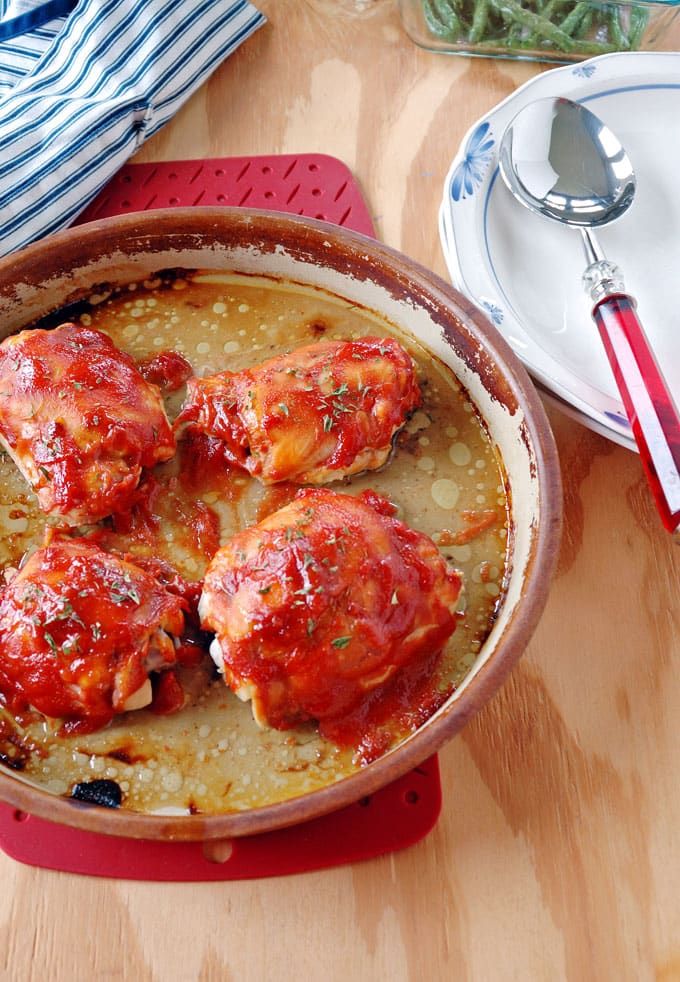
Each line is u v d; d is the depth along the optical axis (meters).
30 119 0.77
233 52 0.85
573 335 0.74
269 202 0.79
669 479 0.65
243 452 0.68
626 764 0.66
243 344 0.72
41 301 0.71
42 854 0.63
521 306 0.74
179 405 0.71
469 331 0.68
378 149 0.82
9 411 0.66
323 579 0.61
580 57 0.85
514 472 0.67
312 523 0.62
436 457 0.70
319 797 0.57
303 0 0.88
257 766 0.63
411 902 0.63
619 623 0.69
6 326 0.71
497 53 0.86
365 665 0.62
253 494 0.69
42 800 0.57
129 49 0.81
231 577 0.62
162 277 0.73
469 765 0.66
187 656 0.65
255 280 0.73
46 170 0.76
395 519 0.66
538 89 0.78
